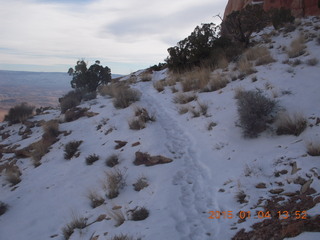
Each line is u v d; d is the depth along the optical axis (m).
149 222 5.33
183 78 17.67
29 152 12.61
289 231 3.61
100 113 14.77
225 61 16.16
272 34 19.44
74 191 8.02
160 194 6.41
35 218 7.14
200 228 4.84
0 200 8.91
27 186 9.36
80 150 10.92
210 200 5.76
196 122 10.66
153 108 13.85
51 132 13.42
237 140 8.17
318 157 5.61
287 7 23.39
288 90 9.38
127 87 18.25
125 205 6.41
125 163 8.81
